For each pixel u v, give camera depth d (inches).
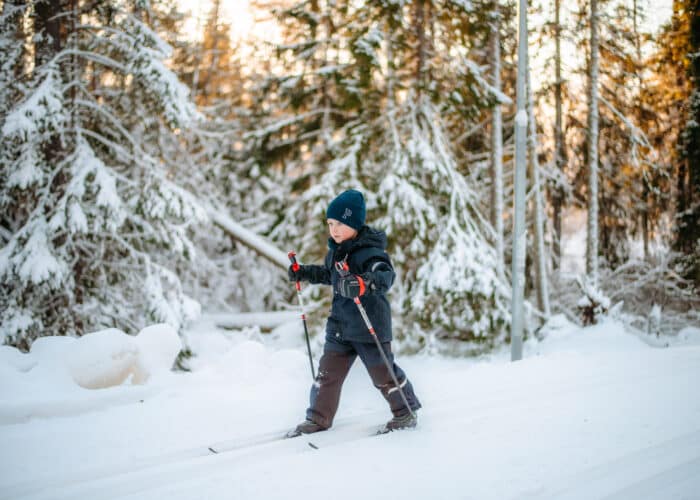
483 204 486.3
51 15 308.7
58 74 285.9
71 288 307.3
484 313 372.5
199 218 330.3
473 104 387.9
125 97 342.0
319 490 86.4
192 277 459.8
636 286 541.6
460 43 396.8
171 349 164.4
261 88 493.7
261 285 542.0
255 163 506.6
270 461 98.8
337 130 469.7
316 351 406.9
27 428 118.6
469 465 96.7
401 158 387.9
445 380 166.6
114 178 313.1
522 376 170.9
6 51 296.7
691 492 85.1
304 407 137.9
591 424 119.7
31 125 262.1
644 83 526.6
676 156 537.3
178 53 561.6
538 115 521.7
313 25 459.2
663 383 156.9
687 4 500.1
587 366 184.1
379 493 85.3
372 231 113.3
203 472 95.0
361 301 112.0
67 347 150.4
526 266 523.2
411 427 116.3
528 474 92.7
